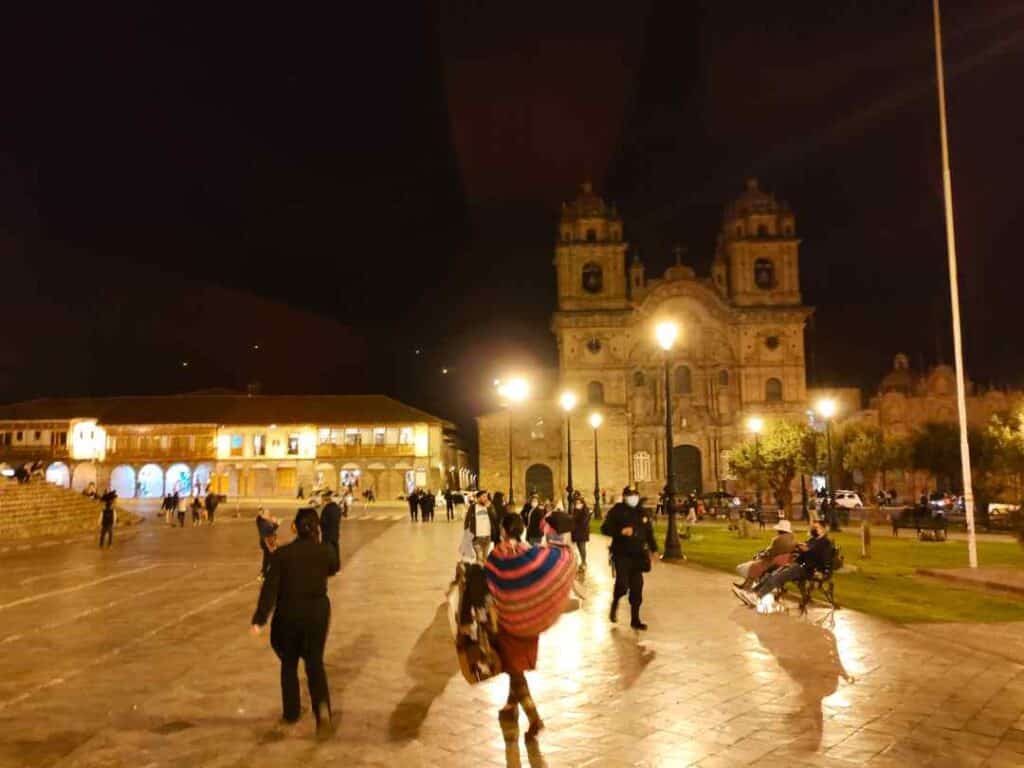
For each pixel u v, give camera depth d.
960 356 23.64
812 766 7.61
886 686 10.30
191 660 11.88
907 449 56.34
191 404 85.75
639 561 14.07
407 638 13.33
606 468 79.75
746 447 63.31
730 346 81.50
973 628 13.99
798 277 82.38
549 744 8.21
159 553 29.25
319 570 8.95
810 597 16.48
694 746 8.14
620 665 11.38
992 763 7.69
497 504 20.83
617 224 83.19
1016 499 48.78
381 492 81.88
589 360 81.56
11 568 24.47
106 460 81.69
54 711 9.35
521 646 8.68
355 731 8.62
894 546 32.94
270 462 82.06
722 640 13.04
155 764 7.69
